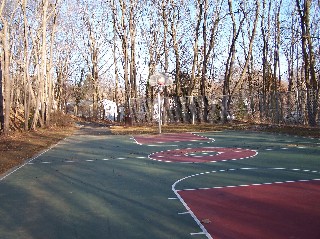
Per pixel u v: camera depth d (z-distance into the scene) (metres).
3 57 22.58
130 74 34.72
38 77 27.09
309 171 9.42
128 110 32.53
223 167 10.58
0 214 6.29
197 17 35.56
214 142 17.66
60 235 5.17
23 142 18.70
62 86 53.97
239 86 33.47
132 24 34.53
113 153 14.45
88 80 58.94
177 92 35.06
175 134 22.94
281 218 5.58
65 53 49.09
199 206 6.43
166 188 7.99
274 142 16.66
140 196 7.30
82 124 38.66
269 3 39.22
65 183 8.78
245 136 20.14
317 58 30.81
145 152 14.55
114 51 43.31
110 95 67.75
